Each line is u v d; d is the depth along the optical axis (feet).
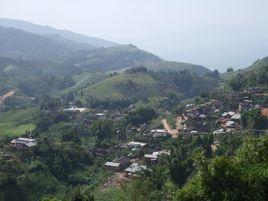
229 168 111.34
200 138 465.88
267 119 517.55
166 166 388.78
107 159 518.78
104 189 398.83
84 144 588.91
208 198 110.32
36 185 403.34
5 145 509.35
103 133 630.33
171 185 320.29
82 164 490.90
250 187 109.60
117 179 435.53
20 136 609.42
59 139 585.22
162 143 559.38
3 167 417.49
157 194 291.99
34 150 479.00
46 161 460.96
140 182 290.97
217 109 649.61
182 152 424.46
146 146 552.41
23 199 380.99
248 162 125.80
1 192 370.53
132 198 278.87
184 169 339.98
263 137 131.95
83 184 438.40
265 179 111.14
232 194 107.24
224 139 460.96
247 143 131.95
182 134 567.18
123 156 520.42
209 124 587.68
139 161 501.15
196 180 117.91
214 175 111.14
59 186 418.92
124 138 618.03
